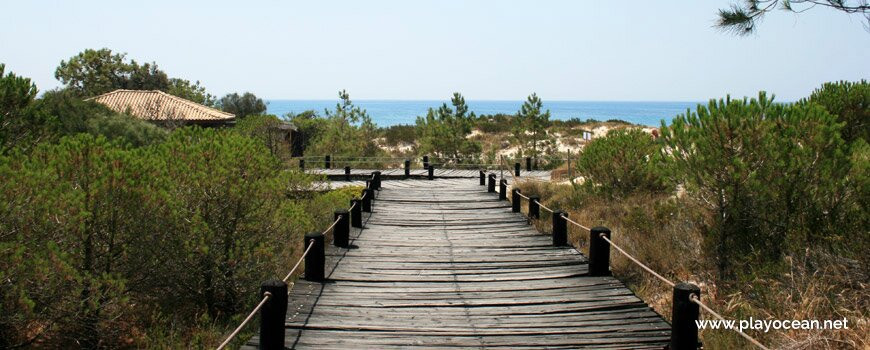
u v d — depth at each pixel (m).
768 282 6.41
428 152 27.86
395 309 6.29
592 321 5.88
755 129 7.13
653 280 8.07
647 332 5.54
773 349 5.17
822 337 4.99
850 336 5.08
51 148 6.95
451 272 7.92
